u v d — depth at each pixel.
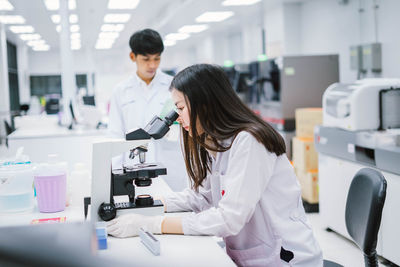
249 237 1.33
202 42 12.18
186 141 1.47
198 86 1.25
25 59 12.77
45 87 15.47
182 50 14.39
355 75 5.70
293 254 1.27
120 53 15.67
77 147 4.26
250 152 1.21
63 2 4.99
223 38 11.18
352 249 3.05
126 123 2.61
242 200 1.20
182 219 1.33
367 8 5.31
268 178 1.25
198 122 1.28
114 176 1.43
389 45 4.92
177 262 1.10
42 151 4.18
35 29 9.33
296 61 4.79
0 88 8.55
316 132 3.44
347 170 3.05
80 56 15.79
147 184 1.48
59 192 1.61
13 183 1.60
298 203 1.33
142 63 2.47
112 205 1.39
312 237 1.31
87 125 4.95
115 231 1.32
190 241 1.26
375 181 1.50
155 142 2.52
